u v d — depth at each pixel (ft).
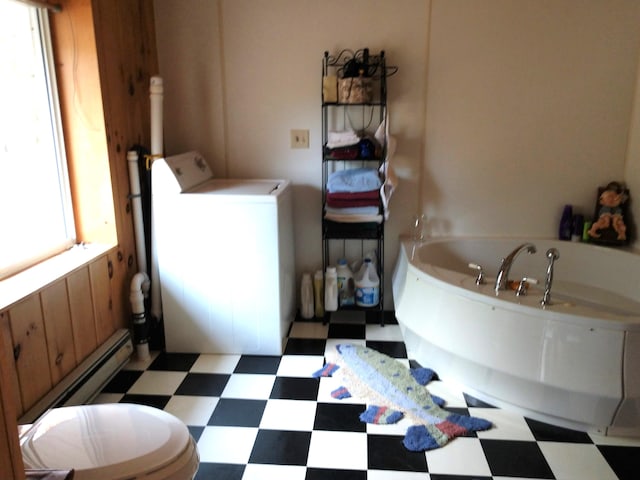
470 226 10.05
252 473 5.98
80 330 7.23
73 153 7.85
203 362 8.61
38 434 4.52
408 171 9.84
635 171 9.25
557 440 6.53
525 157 9.66
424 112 9.56
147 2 9.25
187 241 8.48
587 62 9.16
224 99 9.79
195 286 8.64
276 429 6.77
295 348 9.04
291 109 9.75
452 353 7.43
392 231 10.16
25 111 7.02
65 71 7.55
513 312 6.79
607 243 9.53
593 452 6.31
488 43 9.20
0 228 6.54
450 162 9.77
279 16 9.37
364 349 8.94
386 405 7.26
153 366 8.48
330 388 7.73
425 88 9.45
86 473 4.02
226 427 6.82
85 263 7.28
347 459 6.20
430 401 7.36
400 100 9.53
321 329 9.80
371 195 9.22
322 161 9.70
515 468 6.03
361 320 10.21
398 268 9.69
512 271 9.94
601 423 6.53
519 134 9.56
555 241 9.77
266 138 9.93
